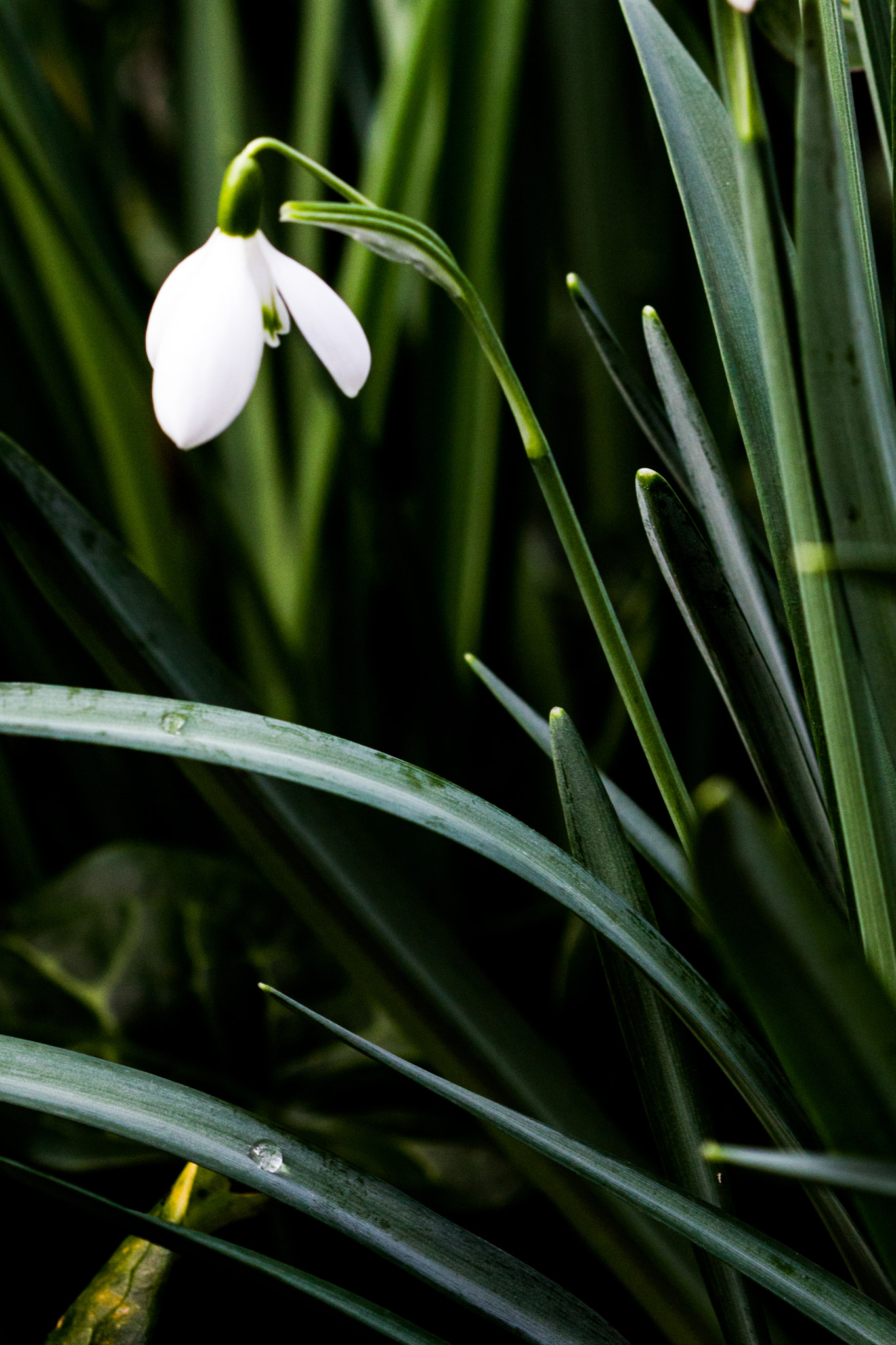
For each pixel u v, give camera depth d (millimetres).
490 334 455
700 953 599
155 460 830
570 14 826
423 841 736
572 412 990
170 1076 595
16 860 751
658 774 469
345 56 907
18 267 753
